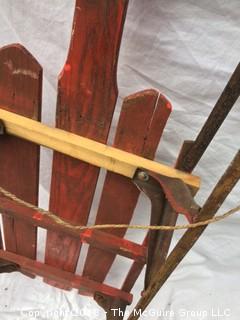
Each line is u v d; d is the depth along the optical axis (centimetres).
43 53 67
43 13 61
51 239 94
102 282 103
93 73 57
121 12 50
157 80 63
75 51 56
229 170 51
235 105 64
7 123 66
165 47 59
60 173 76
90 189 77
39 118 66
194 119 68
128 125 62
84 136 65
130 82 65
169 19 56
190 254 103
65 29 62
